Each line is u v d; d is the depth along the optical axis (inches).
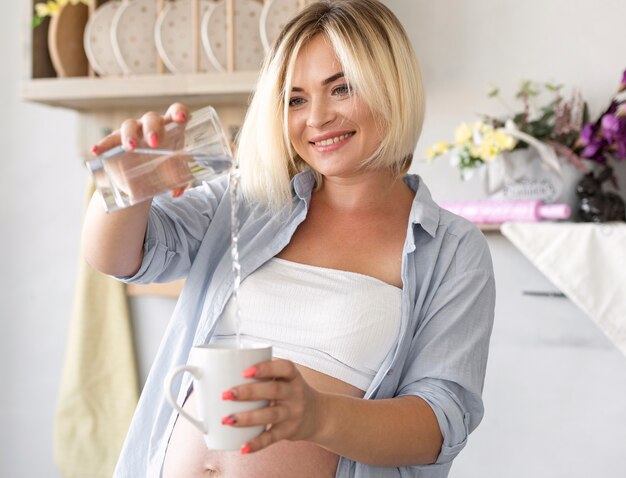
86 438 98.6
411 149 50.4
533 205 85.6
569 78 91.8
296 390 36.0
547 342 92.1
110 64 94.3
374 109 47.3
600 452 90.6
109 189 40.9
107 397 98.7
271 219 50.7
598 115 91.0
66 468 99.1
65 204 104.4
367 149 47.9
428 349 46.1
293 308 47.3
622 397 90.0
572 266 83.7
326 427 38.2
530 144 86.5
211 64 92.5
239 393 34.6
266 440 35.8
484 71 94.0
